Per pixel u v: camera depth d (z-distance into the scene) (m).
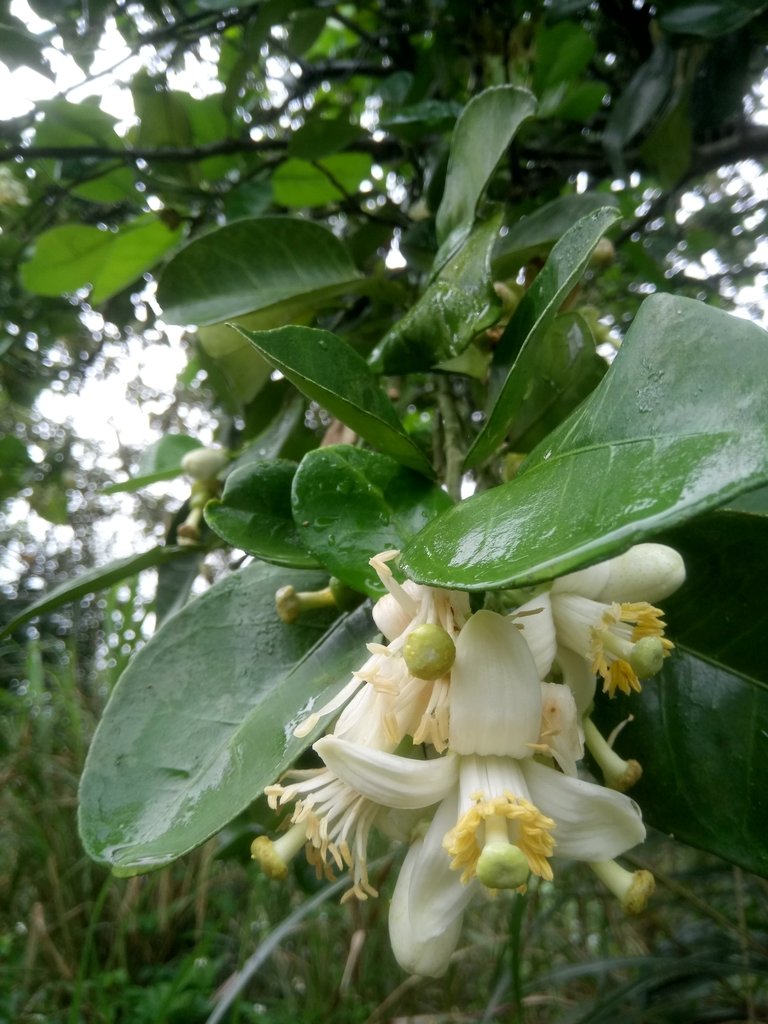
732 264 0.41
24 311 0.37
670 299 0.08
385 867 0.31
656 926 0.38
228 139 0.25
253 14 0.24
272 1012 0.44
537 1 0.23
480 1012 0.39
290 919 0.29
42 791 0.50
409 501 0.12
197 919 0.49
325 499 0.11
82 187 0.27
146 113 0.25
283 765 0.10
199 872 0.50
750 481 0.06
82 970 0.36
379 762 0.10
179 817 0.11
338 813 0.11
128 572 0.20
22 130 0.24
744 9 0.19
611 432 0.08
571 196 0.17
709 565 0.14
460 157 0.16
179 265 0.18
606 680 0.11
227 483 0.13
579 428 0.09
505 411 0.11
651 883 0.11
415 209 0.25
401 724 0.10
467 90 0.26
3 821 0.51
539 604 0.10
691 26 0.20
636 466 0.07
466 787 0.10
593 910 0.45
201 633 0.14
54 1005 0.43
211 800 0.11
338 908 0.46
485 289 0.14
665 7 0.20
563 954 0.41
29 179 0.31
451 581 0.08
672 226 0.35
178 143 0.25
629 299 0.36
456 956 0.42
